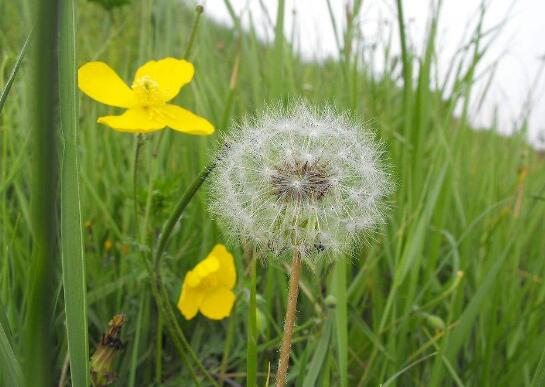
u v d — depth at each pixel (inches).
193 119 4.9
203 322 6.5
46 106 2.5
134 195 5.3
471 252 7.6
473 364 6.1
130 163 7.1
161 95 4.8
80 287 3.2
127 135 9.0
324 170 3.8
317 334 5.3
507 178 10.2
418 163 6.9
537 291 7.4
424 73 7.1
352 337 6.3
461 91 7.6
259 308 5.8
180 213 4.5
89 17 11.2
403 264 5.8
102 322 6.2
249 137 4.0
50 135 2.5
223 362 5.9
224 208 3.9
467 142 9.3
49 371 2.8
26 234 6.4
